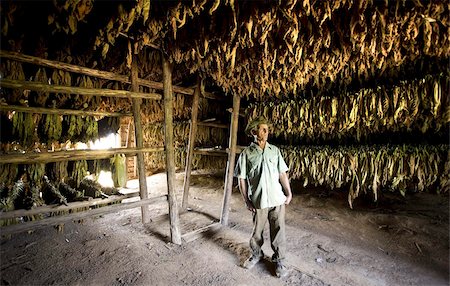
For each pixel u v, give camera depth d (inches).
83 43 131.0
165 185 288.0
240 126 250.4
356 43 104.9
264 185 106.7
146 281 103.1
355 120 153.1
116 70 158.2
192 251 129.6
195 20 108.9
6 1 87.8
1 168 110.3
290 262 117.5
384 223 159.8
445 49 99.6
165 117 148.4
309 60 122.3
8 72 107.6
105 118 172.1
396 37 100.5
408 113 136.3
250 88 166.4
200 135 241.4
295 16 88.7
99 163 150.8
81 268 111.3
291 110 181.2
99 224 162.1
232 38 100.8
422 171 149.8
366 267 112.3
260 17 90.1
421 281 101.3
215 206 206.2
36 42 120.5
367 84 163.3
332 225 161.0
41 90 105.1
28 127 115.9
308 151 193.2
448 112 122.7
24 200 137.0
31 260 116.3
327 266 113.7
